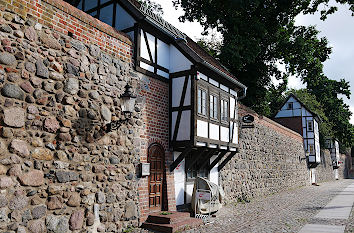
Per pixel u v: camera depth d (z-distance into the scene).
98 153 6.87
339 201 15.70
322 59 22.75
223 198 11.80
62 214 5.88
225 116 11.12
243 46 18.31
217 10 19.48
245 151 15.47
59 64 6.20
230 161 13.74
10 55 5.30
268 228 8.28
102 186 6.88
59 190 5.88
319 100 44.06
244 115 15.23
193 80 9.23
